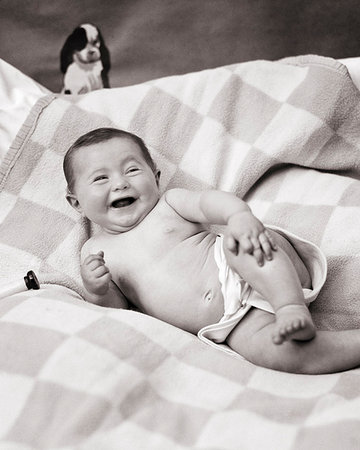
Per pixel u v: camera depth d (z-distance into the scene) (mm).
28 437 998
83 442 975
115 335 1123
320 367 1143
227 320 1242
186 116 1654
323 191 1531
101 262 1330
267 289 1152
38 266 1469
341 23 2158
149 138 1634
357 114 1636
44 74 2139
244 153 1611
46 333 1123
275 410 1015
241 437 975
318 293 1325
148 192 1422
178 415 1032
